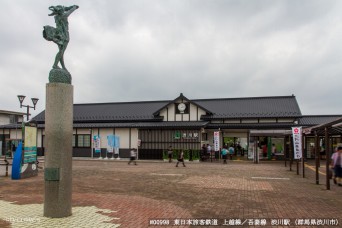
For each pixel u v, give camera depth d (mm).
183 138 29672
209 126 31844
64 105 7488
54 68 7668
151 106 38312
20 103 22438
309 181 14641
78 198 9906
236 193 11086
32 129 16281
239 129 31828
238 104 35656
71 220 7121
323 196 10633
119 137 32344
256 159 26766
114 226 6730
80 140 33562
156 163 26266
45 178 7391
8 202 9195
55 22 7930
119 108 38969
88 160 29828
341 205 9141
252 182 13969
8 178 15398
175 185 12953
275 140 30469
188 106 33188
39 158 31047
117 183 13547
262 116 32344
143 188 12156
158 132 30438
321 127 12625
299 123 31688
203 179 14922
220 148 32531
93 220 7168
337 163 13367
